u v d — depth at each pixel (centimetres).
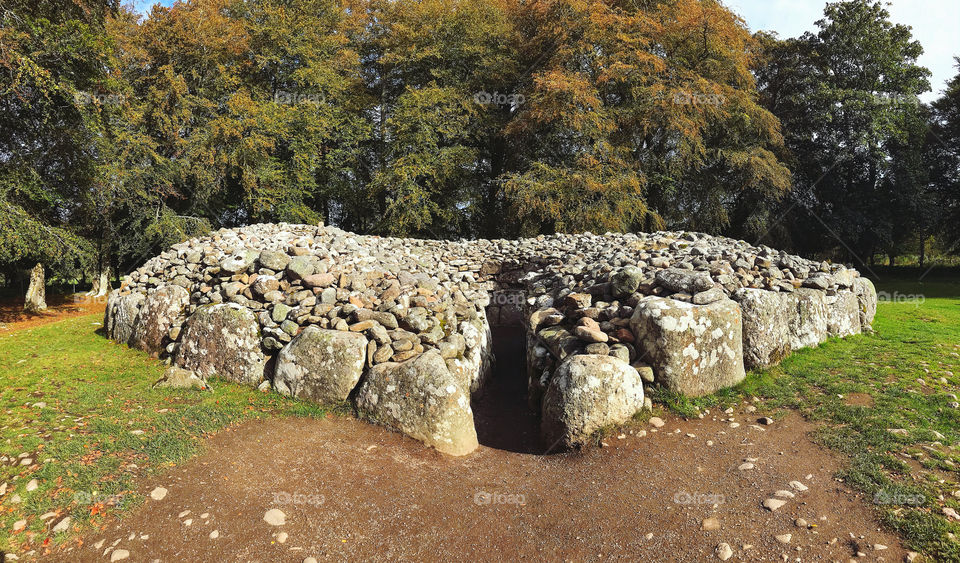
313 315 689
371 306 702
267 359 690
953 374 667
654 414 592
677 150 2033
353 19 2372
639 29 2058
